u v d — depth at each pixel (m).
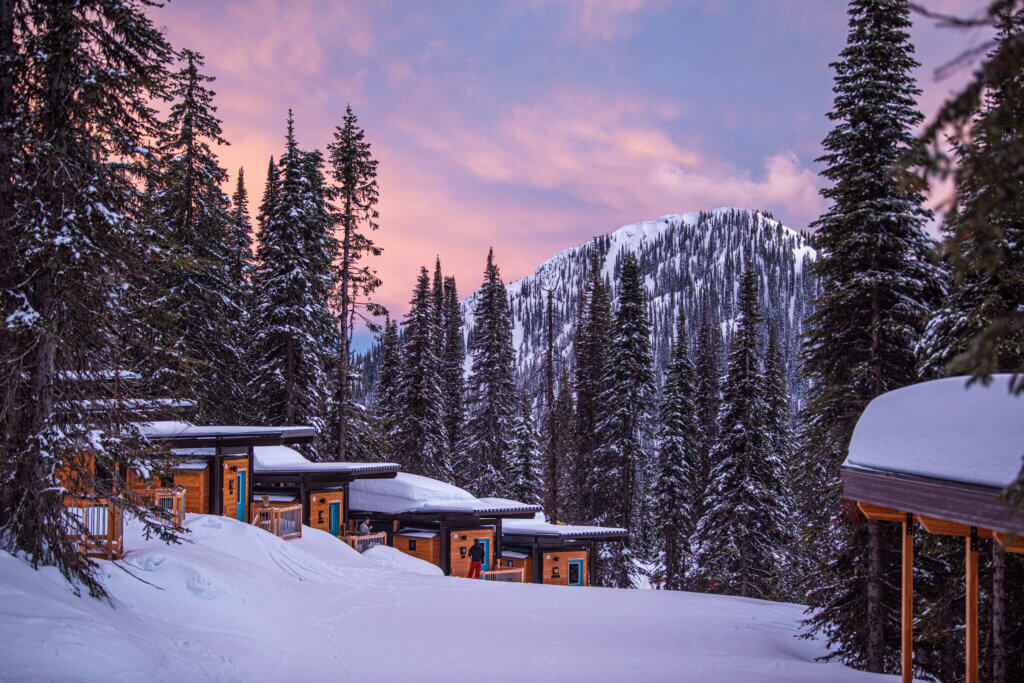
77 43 12.51
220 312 33.00
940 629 15.12
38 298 12.18
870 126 18.44
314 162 39.41
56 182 12.13
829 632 18.86
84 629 10.66
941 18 2.14
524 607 20.56
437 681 13.05
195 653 12.32
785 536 35.75
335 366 37.91
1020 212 2.60
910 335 17.27
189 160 31.17
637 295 43.62
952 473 8.28
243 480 27.36
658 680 13.70
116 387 12.89
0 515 11.99
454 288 64.81
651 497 47.53
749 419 36.69
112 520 15.13
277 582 19.17
